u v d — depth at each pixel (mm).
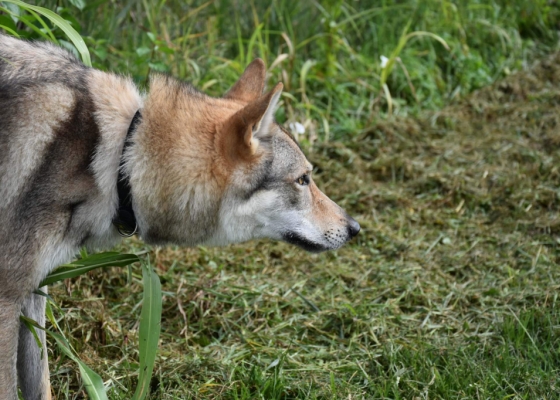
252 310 2729
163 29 3402
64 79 2287
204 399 2451
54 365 2502
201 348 2611
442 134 3527
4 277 2225
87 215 2287
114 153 2301
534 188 3203
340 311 2734
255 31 3486
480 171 3301
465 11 4465
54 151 2246
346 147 3416
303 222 2479
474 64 4043
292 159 2424
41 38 2766
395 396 2439
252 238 2455
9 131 2230
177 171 2326
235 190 2371
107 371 2496
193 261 2879
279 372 2516
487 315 2734
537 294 2766
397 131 3480
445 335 2684
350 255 2982
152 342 2250
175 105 2342
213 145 2340
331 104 3658
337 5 3928
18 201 2229
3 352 2229
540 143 3434
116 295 2734
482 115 3666
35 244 2232
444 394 2459
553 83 3926
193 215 2365
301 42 3861
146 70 3227
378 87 3783
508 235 3033
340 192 3213
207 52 3613
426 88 3879
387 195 3203
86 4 3129
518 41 4324
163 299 2734
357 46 4078
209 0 3811
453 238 3057
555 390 2457
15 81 2250
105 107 2305
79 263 2299
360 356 2605
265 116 2355
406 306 2783
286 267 2930
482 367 2525
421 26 4195
